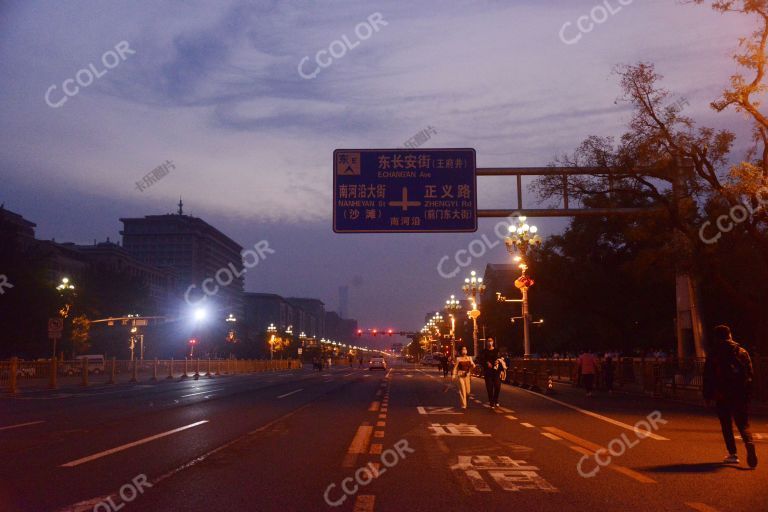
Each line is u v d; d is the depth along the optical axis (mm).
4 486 8664
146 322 61344
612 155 24719
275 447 12227
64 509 7414
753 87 20969
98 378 49031
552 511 7340
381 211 24734
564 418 17875
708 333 40594
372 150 25016
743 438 9977
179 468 10000
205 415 18750
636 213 24938
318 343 196250
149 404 23328
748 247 26547
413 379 49219
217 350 129375
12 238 66938
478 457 11047
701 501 7773
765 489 8430
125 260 141875
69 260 119562
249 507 7543
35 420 17250
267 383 42750
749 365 10109
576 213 24984
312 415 18719
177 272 173250
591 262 45781
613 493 8219
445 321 119000
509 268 105938
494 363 21547
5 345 65312
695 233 24312
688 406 22484
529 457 11039
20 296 65062
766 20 20766
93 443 12727
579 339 57344
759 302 25609
